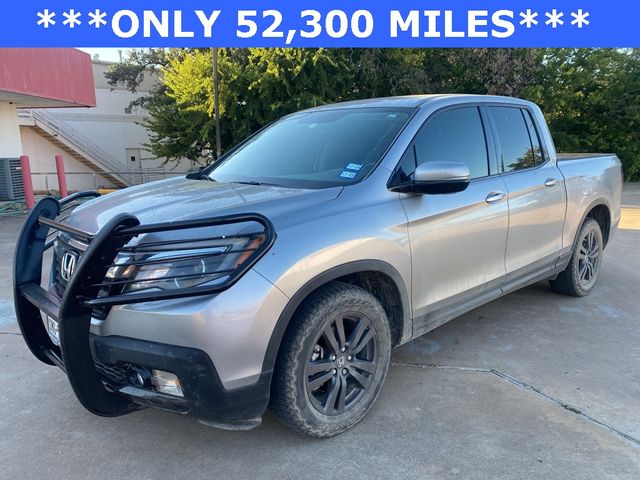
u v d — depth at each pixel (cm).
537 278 439
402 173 318
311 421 274
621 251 743
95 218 283
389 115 352
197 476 260
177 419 313
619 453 271
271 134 407
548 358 384
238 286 236
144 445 288
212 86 2031
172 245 245
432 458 270
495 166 389
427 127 344
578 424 297
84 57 1670
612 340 416
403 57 2053
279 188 306
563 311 482
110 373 251
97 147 3506
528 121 439
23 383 360
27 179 1444
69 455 279
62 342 237
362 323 293
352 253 274
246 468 265
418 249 314
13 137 1627
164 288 237
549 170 440
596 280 557
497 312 482
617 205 545
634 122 2373
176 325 230
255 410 251
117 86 3566
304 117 410
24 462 273
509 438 285
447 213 332
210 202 279
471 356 389
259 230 249
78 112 3428
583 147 2455
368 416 310
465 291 357
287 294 248
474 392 336
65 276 283
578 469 259
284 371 260
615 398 325
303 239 259
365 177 305
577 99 2402
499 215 374
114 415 263
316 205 277
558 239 453
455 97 379
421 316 329
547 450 274
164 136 2339
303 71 1938
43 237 323
